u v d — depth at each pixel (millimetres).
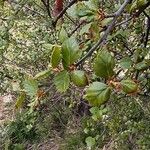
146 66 1359
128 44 2109
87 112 5617
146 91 1769
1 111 6270
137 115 3445
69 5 1328
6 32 3799
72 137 5441
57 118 5879
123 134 3531
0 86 5184
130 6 1237
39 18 4074
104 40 981
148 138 3475
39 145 5715
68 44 893
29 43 4664
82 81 893
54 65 904
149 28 1601
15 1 2387
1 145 5832
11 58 4789
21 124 5938
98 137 3979
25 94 1072
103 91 869
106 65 870
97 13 1181
